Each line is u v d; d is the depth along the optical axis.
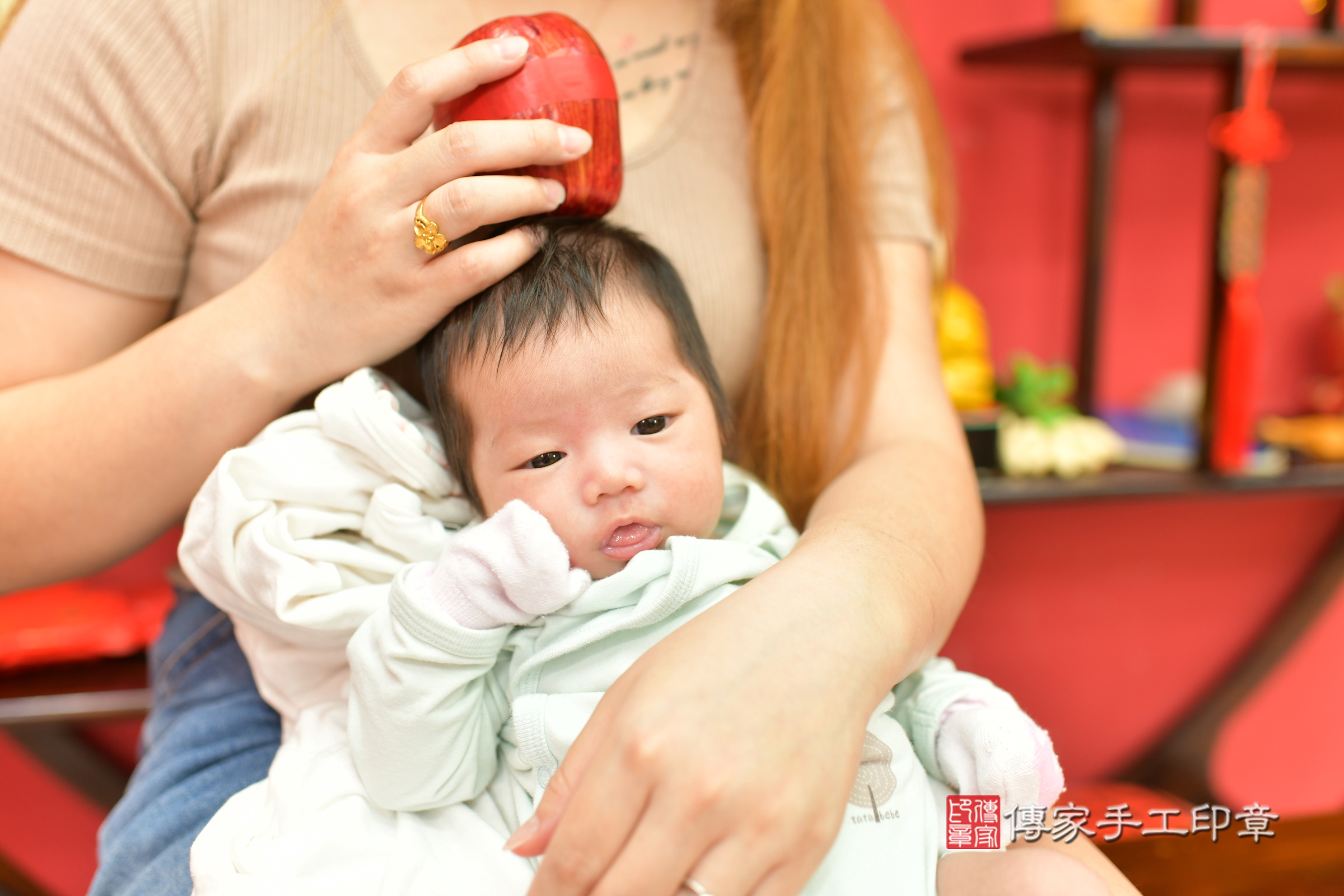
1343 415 1.65
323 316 0.62
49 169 0.66
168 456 0.64
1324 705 1.89
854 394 0.80
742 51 0.85
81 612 1.38
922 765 0.66
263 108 0.69
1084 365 1.51
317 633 0.64
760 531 0.70
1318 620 1.75
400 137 0.61
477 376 0.63
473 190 0.58
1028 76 1.57
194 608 0.79
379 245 0.60
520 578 0.57
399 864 0.57
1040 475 1.40
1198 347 1.72
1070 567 1.75
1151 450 1.52
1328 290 1.71
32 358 0.68
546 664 0.62
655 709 0.46
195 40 0.67
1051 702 1.79
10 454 0.64
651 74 0.80
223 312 0.64
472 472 0.66
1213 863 0.81
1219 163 1.37
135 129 0.67
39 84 0.65
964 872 0.59
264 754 0.70
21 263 0.66
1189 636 1.81
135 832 0.66
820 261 0.79
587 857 0.45
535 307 0.62
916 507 0.66
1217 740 1.78
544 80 0.60
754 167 0.82
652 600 0.61
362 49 0.71
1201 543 1.78
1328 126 1.69
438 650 0.56
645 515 0.63
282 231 0.70
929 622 0.58
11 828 1.56
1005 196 1.61
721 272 0.79
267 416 0.66
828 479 0.78
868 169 0.83
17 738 1.37
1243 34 1.30
